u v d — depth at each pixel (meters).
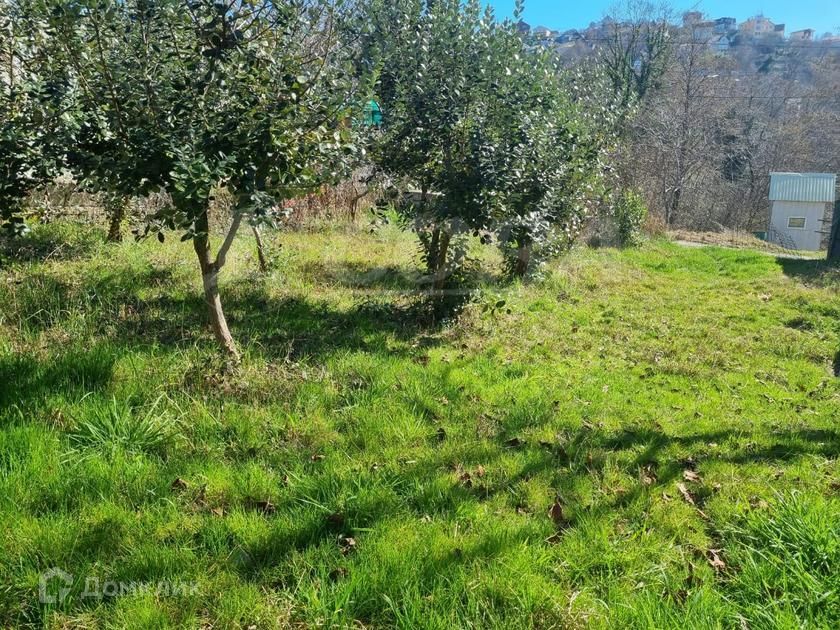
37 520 2.51
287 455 3.22
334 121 3.82
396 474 3.12
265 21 3.65
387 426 3.57
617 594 2.44
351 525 2.72
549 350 5.38
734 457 3.65
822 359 5.84
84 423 3.12
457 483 3.10
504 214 5.11
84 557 2.37
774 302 8.06
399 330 5.38
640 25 25.16
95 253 6.00
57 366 3.56
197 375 3.80
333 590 2.32
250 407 3.60
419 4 5.21
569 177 6.39
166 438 3.20
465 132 5.00
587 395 4.41
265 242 6.53
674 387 4.82
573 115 6.80
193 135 3.33
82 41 3.50
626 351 5.62
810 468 3.57
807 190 26.59
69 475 2.80
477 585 2.40
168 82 3.51
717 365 5.45
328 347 4.65
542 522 2.87
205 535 2.56
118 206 5.79
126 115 3.50
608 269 9.61
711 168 27.33
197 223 3.81
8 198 3.82
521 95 5.27
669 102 25.69
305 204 8.64
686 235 17.22
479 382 4.40
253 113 3.44
